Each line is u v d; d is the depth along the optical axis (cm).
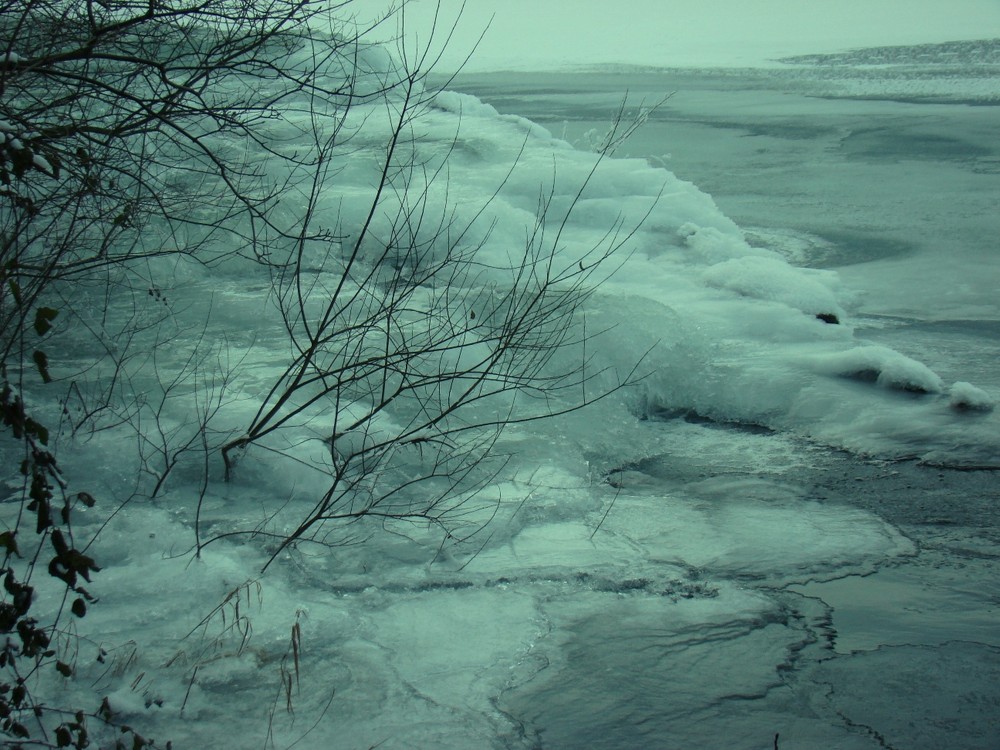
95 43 460
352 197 934
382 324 711
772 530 535
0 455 530
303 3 494
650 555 501
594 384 696
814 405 693
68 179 526
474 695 373
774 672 402
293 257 848
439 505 527
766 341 803
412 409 619
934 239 1147
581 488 565
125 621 403
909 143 1780
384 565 467
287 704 358
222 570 440
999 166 1544
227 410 578
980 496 574
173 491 526
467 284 811
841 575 487
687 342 753
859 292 969
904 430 657
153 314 722
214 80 519
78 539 460
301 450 541
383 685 375
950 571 492
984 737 366
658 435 676
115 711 347
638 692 384
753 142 1853
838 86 2864
